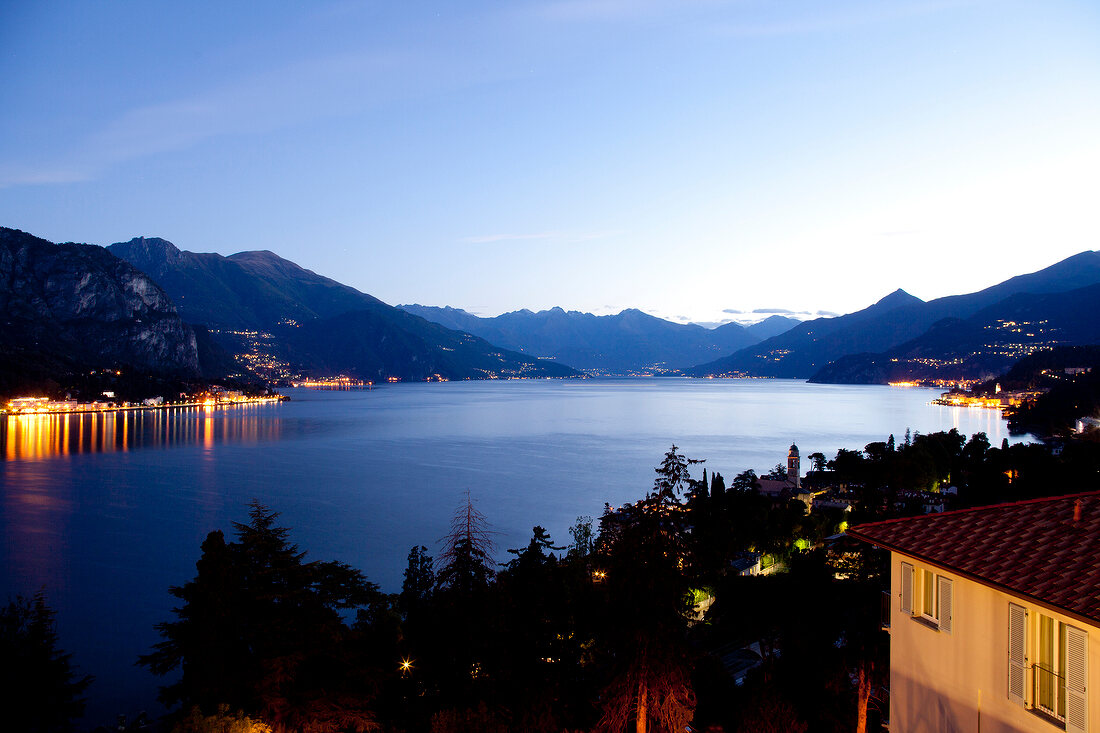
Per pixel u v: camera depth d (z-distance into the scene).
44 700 34.69
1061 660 15.59
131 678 65.88
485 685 32.06
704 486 92.44
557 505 144.00
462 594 32.84
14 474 172.62
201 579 29.52
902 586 20.94
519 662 33.25
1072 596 14.70
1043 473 94.25
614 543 35.06
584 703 34.62
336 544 113.62
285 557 31.14
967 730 18.19
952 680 18.78
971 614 18.22
